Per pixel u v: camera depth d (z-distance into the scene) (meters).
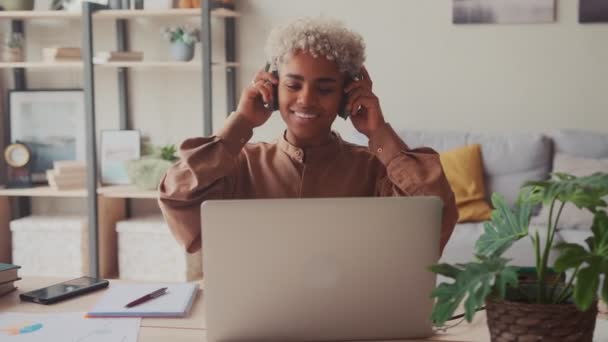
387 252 1.17
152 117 4.15
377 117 1.49
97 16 3.85
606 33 3.76
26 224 3.88
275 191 1.60
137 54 3.80
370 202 1.15
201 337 1.25
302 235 1.15
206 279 1.16
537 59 3.83
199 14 3.64
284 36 1.45
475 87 3.90
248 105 1.52
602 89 3.80
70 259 3.88
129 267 3.80
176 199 1.49
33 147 4.16
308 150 1.59
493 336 1.06
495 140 3.65
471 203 3.45
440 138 3.70
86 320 1.34
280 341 1.19
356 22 3.95
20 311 1.40
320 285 1.17
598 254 0.99
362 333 1.20
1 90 4.21
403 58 3.94
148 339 1.24
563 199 1.00
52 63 3.75
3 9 3.93
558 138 3.63
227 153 1.50
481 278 1.00
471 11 3.84
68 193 3.79
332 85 1.45
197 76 4.09
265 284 1.16
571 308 1.00
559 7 3.78
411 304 1.19
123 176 4.02
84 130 4.14
